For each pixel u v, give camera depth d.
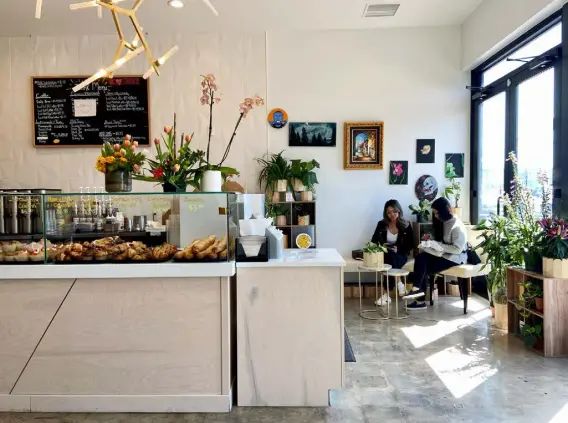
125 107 5.33
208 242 2.52
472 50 4.96
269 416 2.44
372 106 5.37
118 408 2.52
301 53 5.35
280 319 2.53
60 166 5.41
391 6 4.68
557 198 3.60
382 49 5.34
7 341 2.53
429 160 5.37
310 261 2.54
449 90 5.34
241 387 2.55
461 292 4.75
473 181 5.32
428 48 5.32
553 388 2.70
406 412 2.43
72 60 5.35
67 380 2.53
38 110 5.36
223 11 4.73
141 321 2.51
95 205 2.56
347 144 5.34
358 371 2.99
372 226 5.43
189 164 2.85
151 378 2.52
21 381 2.54
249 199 3.18
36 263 2.51
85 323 2.52
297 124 5.36
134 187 5.14
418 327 3.96
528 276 3.51
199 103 5.36
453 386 2.75
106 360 2.52
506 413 2.40
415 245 5.12
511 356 3.22
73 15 4.74
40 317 2.52
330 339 2.53
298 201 5.17
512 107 4.44
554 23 3.69
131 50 2.79
